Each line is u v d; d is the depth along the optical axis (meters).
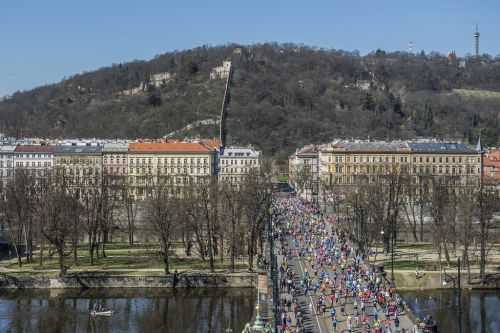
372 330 192.75
